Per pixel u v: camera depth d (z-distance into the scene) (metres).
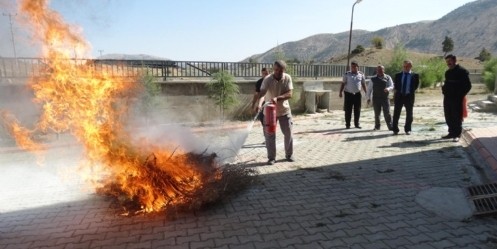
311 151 7.71
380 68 9.62
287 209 4.48
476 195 4.66
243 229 3.92
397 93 9.08
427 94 21.84
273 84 6.58
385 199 4.76
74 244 3.62
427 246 3.47
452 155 6.94
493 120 11.10
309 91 14.01
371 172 6.01
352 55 67.06
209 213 4.39
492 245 3.48
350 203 4.64
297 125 11.37
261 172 6.12
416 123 11.07
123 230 3.94
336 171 6.12
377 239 3.64
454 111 8.08
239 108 12.82
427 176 5.70
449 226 3.92
